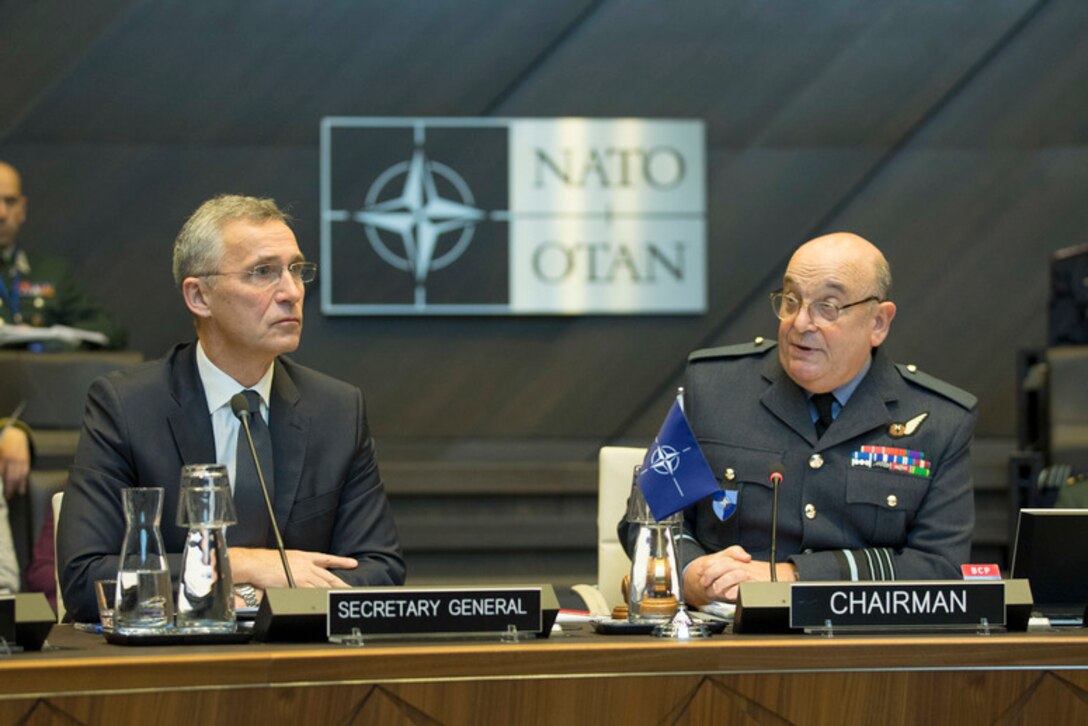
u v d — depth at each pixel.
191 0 9.45
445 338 9.63
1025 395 7.47
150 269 9.38
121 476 3.60
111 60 9.38
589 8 9.70
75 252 9.32
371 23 9.58
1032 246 9.79
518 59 9.66
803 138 9.78
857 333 3.92
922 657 2.80
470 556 7.74
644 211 9.57
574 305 9.55
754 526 4.04
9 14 9.28
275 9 9.52
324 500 3.75
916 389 4.11
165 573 2.96
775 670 2.77
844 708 2.79
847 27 9.77
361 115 9.58
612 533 4.45
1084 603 3.32
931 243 9.79
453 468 7.91
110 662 2.56
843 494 3.98
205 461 3.66
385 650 2.68
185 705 2.58
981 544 7.77
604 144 9.55
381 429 9.60
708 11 9.73
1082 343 7.47
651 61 9.71
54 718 2.54
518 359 9.66
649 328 9.71
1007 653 2.82
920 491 3.99
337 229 9.46
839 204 9.78
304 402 3.81
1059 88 9.79
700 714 2.76
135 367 3.78
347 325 9.55
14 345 7.38
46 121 9.32
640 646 2.75
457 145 9.52
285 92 9.52
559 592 7.25
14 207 7.84
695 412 4.21
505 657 2.70
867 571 3.76
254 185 9.48
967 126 9.80
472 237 9.54
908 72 9.78
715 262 9.76
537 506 7.96
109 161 9.37
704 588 3.68
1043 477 6.88
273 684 2.62
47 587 4.86
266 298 3.59
